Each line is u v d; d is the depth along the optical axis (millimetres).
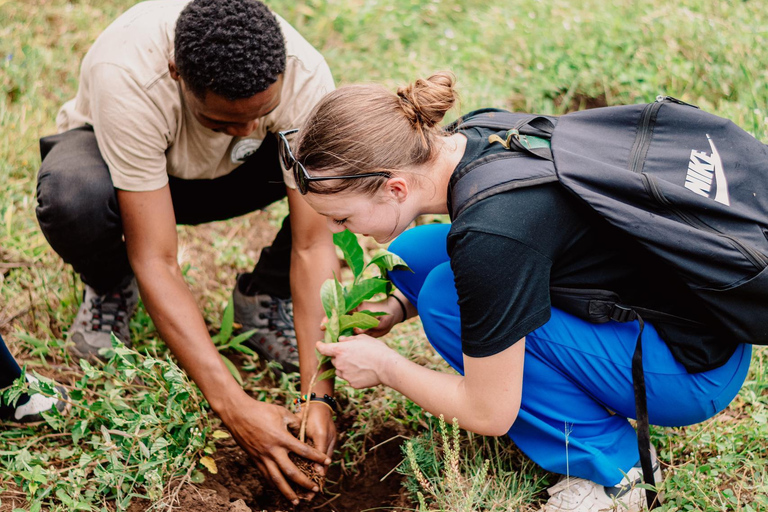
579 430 1836
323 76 2100
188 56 1757
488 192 1520
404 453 2086
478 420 1720
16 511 1735
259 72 1767
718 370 1750
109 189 2119
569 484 1870
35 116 3480
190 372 2004
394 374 1853
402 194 1606
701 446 2029
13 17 4152
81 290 2684
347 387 2328
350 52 4059
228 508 1903
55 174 2121
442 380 1799
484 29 4113
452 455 1759
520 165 1562
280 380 2488
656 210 1554
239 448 2178
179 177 2264
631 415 1832
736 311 1565
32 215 3053
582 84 3664
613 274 1657
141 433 2010
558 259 1609
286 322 2549
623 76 3596
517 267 1503
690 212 1549
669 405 1782
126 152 1943
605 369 1765
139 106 1927
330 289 1976
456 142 1664
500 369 1604
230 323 2465
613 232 1578
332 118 1558
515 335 1543
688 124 1679
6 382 2051
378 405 2266
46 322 2566
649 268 1638
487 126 1706
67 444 2117
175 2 2145
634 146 1663
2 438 2080
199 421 2107
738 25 3711
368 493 2113
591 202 1515
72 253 2219
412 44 4113
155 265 2035
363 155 1550
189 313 2012
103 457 1978
